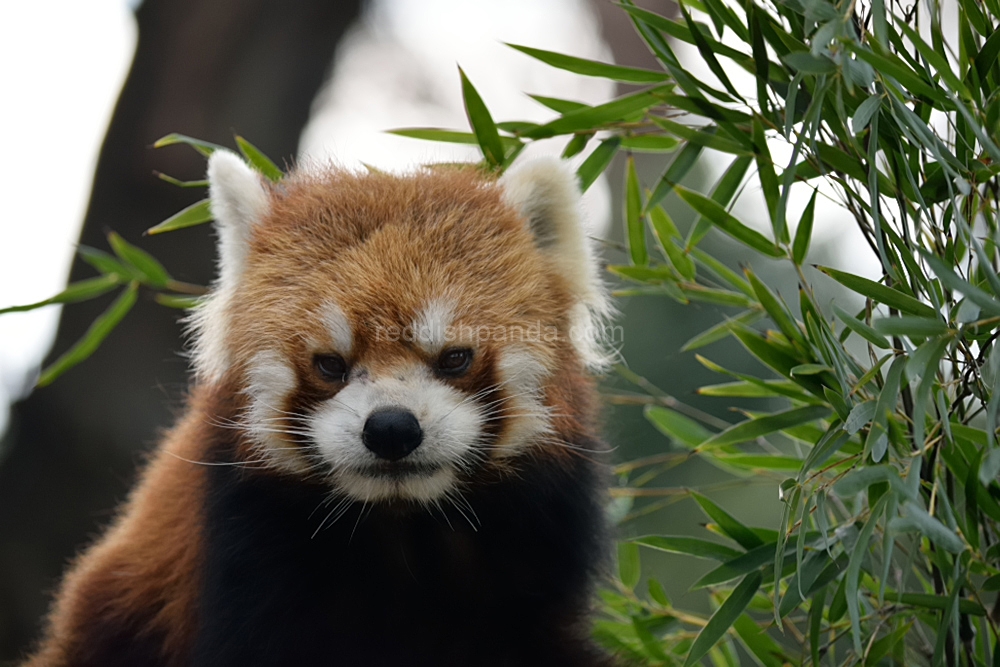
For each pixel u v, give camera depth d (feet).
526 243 21.22
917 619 19.75
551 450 20.76
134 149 43.52
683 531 42.86
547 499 21.04
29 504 43.27
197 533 21.77
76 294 26.76
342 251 20.02
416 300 19.15
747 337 20.20
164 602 23.47
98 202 44.01
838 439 16.53
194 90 43.86
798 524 17.42
